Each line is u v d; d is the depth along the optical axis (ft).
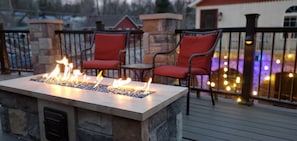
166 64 10.00
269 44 22.97
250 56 8.13
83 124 4.80
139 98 4.65
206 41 8.22
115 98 4.66
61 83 5.98
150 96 4.80
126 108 4.07
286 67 21.81
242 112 7.62
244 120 6.95
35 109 5.61
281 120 6.93
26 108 5.79
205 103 8.57
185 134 6.08
